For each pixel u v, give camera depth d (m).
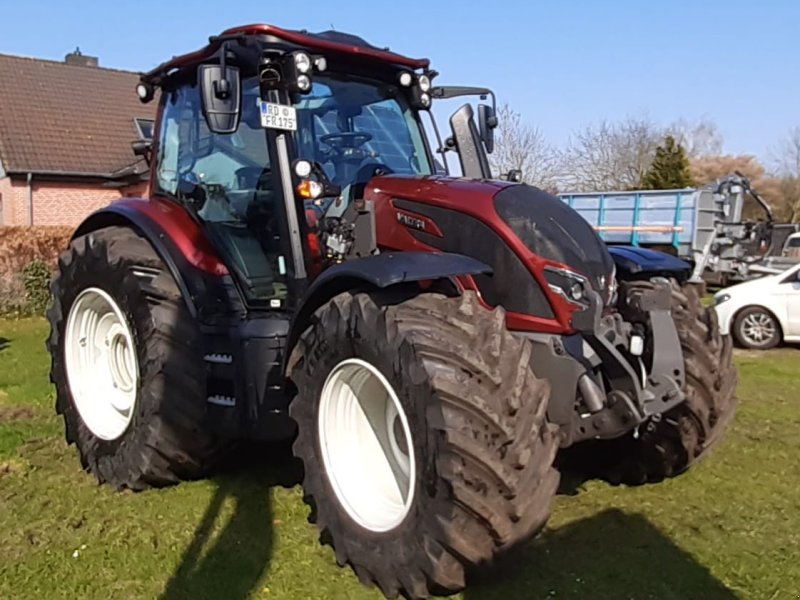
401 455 3.05
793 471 4.10
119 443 3.89
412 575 2.64
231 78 3.07
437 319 2.69
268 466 4.14
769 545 3.21
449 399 2.52
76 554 3.13
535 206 3.13
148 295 3.76
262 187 3.66
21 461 4.32
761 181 43.06
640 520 3.44
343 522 2.94
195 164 4.05
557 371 2.90
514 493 2.50
